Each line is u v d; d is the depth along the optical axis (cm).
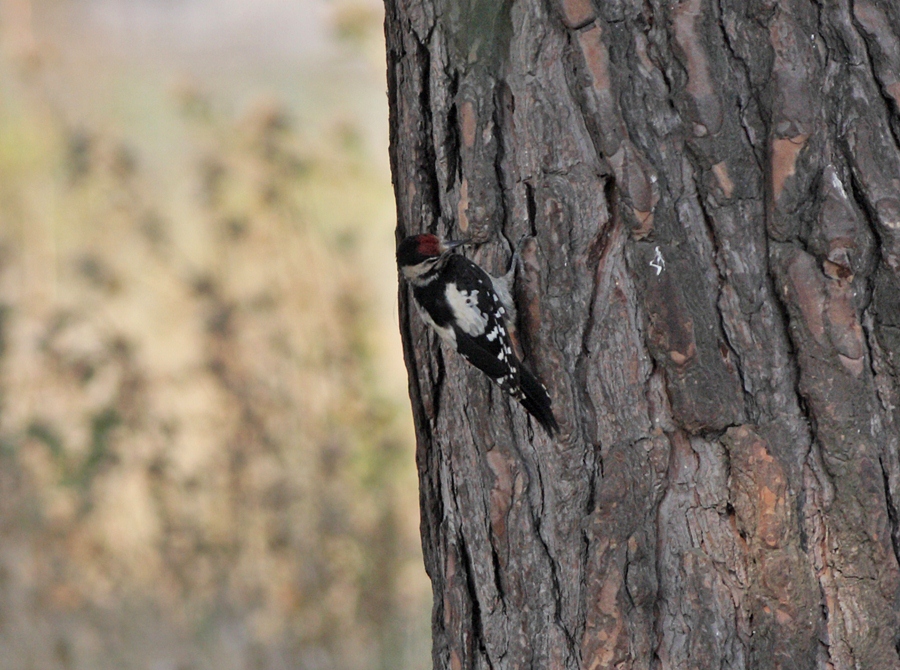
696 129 730
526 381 785
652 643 756
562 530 787
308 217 1648
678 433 748
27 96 2059
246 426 1497
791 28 718
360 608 1438
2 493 1495
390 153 914
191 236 1856
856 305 715
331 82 2133
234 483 1470
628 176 744
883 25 716
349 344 1553
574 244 774
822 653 729
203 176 1658
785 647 727
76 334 1656
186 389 1595
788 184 717
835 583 726
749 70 725
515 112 795
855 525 720
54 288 1806
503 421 815
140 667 1394
